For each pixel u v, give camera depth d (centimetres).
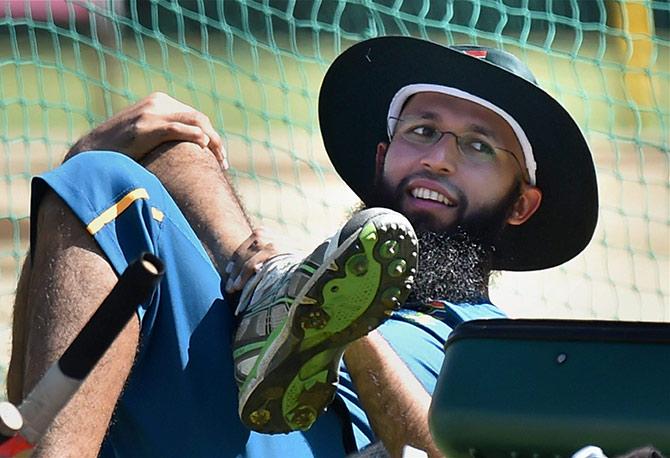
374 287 912
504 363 666
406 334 1225
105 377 916
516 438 655
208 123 1180
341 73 1417
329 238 918
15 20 2795
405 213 1331
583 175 1377
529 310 2386
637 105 3625
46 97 3912
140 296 641
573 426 640
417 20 2944
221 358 1007
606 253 2777
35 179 995
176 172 1118
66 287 945
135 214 989
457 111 1347
